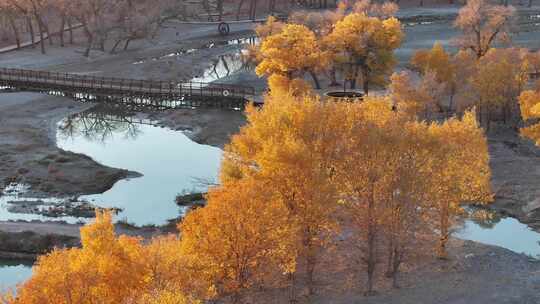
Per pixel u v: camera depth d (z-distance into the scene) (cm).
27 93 11844
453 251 5625
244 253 4131
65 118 10738
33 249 6169
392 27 10069
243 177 5056
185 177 8275
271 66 9594
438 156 4878
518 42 15075
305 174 4422
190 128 10200
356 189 4719
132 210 7256
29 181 7950
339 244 5556
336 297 4747
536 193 7075
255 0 19712
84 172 8200
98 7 14988
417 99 8656
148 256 3775
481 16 11700
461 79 9425
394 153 4706
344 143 4803
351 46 9975
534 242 6206
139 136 9938
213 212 4109
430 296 4747
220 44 16750
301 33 9550
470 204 7000
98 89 11706
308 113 4916
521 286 4944
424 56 9812
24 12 14675
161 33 17588
